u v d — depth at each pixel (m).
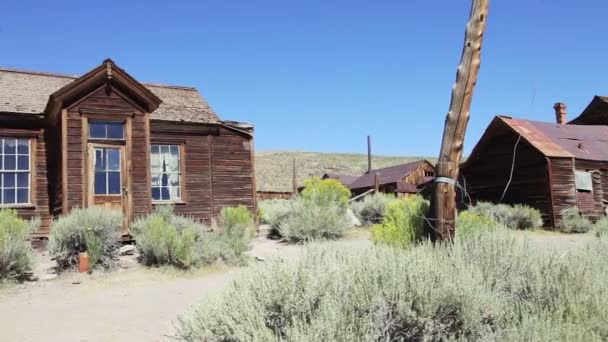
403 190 47.28
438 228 6.54
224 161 19.47
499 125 27.45
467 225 7.73
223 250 12.63
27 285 10.34
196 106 20.34
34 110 15.98
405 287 4.07
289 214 18.75
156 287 10.12
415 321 3.96
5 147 15.58
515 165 26.66
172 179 18.41
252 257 13.02
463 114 6.65
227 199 19.28
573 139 28.53
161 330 6.62
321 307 3.89
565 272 4.87
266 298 4.21
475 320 3.97
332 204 19.06
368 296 4.02
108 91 14.95
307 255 4.86
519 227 23.58
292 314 3.95
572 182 24.97
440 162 6.68
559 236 20.34
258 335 3.75
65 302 8.89
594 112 42.84
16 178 15.68
